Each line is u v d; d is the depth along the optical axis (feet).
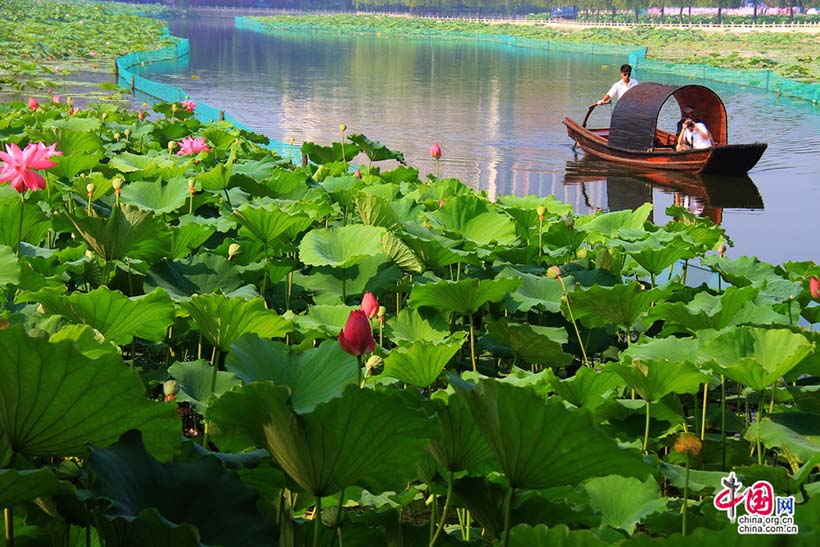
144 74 93.25
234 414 6.93
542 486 6.86
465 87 91.81
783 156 54.29
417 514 11.46
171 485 6.66
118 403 6.42
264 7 456.45
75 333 8.87
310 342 12.79
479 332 16.26
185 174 23.24
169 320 11.52
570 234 19.72
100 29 143.13
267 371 8.68
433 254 16.17
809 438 10.23
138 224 13.83
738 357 11.28
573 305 13.88
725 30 268.62
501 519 7.77
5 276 12.18
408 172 27.20
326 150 28.94
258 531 6.64
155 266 14.06
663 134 55.36
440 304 14.12
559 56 155.02
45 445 6.51
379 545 8.14
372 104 74.38
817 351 11.03
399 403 6.31
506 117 69.15
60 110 37.99
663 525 8.68
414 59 135.85
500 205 22.82
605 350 15.85
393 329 14.10
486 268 17.44
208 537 6.46
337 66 116.37
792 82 90.68
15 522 7.22
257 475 7.66
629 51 167.22
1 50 94.68
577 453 6.51
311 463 6.61
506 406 6.43
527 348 13.53
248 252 17.12
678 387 10.66
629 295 13.51
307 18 300.20
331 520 8.08
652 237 18.72
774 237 35.81
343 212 22.25
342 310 13.92
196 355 15.06
